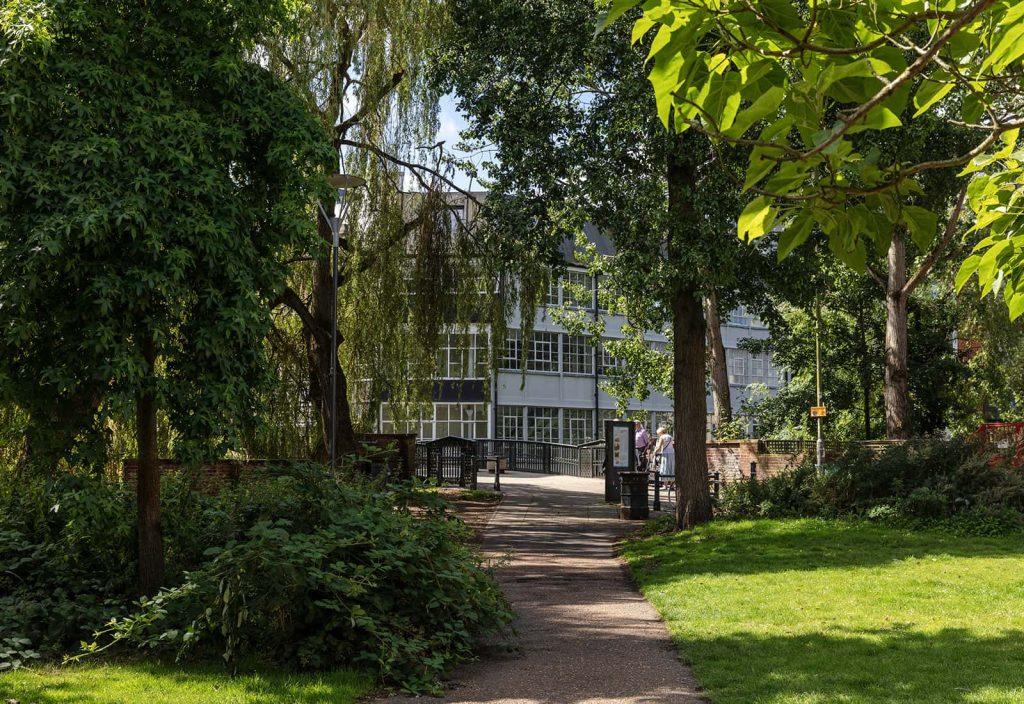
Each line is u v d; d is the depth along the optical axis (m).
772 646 8.18
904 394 26.45
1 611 8.32
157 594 8.51
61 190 8.16
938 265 30.14
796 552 14.23
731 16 2.71
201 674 7.23
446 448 31.08
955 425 33.62
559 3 17.72
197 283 9.06
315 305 21.92
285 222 9.35
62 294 8.74
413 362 23.17
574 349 54.94
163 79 9.09
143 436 9.24
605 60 17.59
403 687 7.03
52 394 8.76
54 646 7.96
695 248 16.64
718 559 13.85
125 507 9.93
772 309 21.16
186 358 9.14
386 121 21.59
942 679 6.91
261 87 9.56
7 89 8.20
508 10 18.89
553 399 53.75
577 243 35.62
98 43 8.70
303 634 7.81
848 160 2.83
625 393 35.78
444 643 7.71
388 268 22.09
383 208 21.66
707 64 2.83
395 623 7.72
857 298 32.72
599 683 7.15
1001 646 8.00
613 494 25.91
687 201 17.52
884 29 2.73
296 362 21.67
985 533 15.91
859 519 17.50
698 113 2.88
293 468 9.50
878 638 8.41
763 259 18.81
